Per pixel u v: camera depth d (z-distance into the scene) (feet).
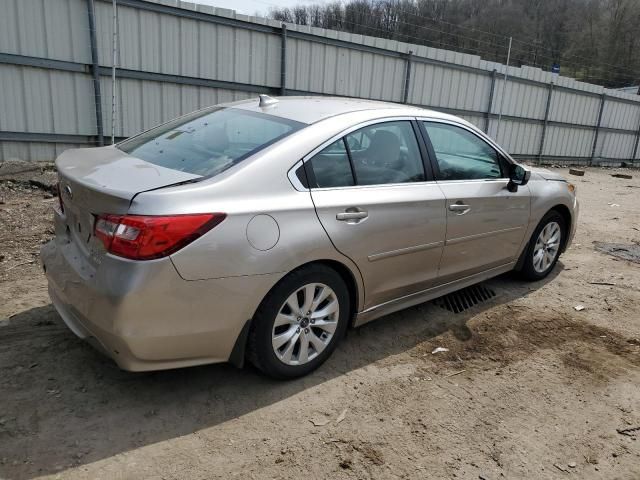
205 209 8.36
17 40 29.84
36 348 10.79
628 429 9.53
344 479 7.86
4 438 8.20
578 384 10.93
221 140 10.35
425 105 54.24
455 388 10.50
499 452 8.70
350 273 10.54
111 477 7.59
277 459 8.18
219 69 38.29
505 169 14.35
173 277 8.11
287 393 9.91
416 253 11.71
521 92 62.85
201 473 7.78
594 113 72.59
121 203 8.08
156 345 8.30
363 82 48.03
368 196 10.59
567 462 8.57
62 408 9.04
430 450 8.63
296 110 11.28
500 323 13.60
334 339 10.71
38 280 14.24
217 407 9.37
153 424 8.81
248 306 9.00
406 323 13.24
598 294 16.11
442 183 12.37
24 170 28.58
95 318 8.26
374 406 9.71
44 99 31.53
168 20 35.09
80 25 31.76
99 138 33.86
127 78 34.42
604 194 42.50
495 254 14.32
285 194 9.40
